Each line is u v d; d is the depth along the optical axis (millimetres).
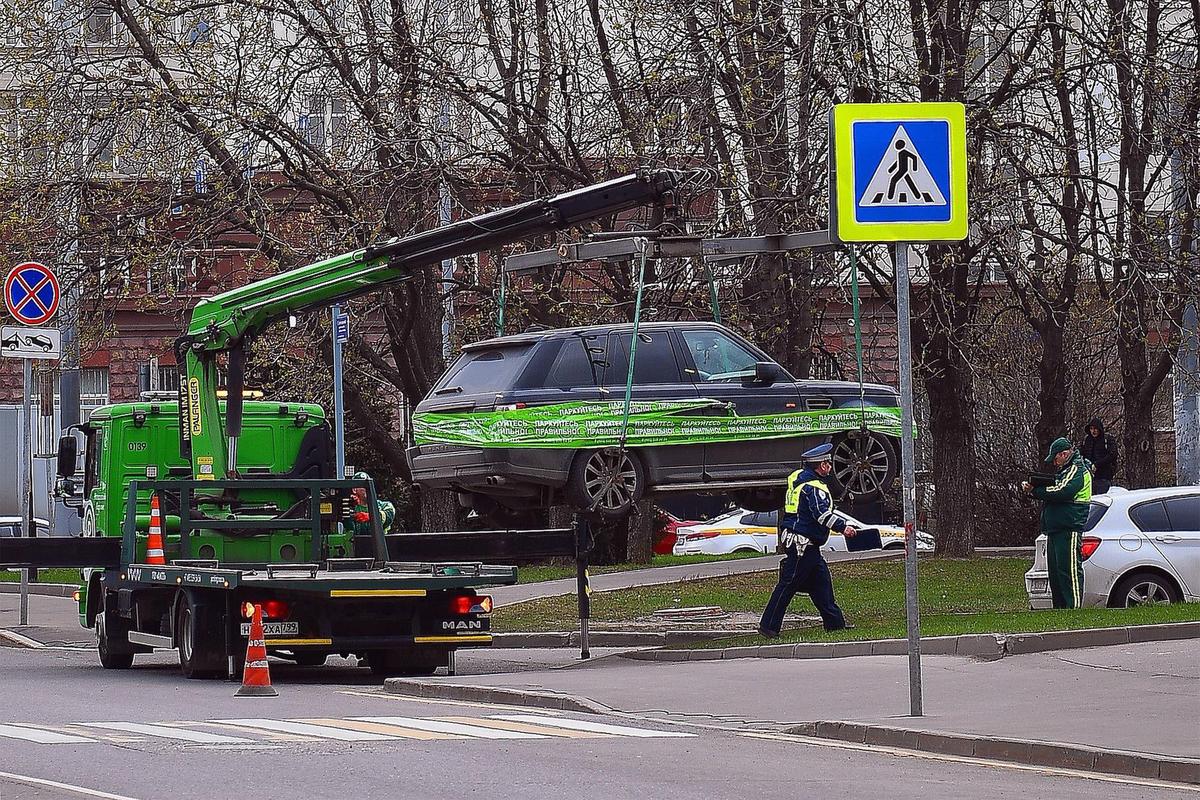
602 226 44562
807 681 23656
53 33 43938
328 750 17406
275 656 30781
